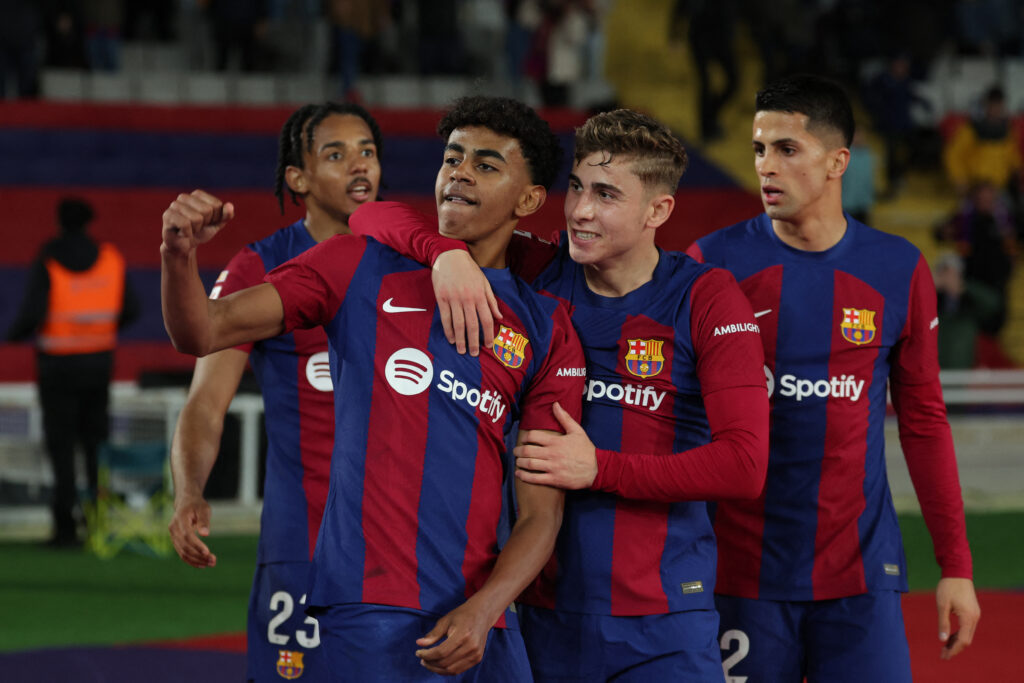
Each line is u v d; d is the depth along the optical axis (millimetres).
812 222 6582
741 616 6559
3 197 29828
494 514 5324
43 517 17172
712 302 5742
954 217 27609
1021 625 12406
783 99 6469
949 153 30328
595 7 35062
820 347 6527
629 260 5852
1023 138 34219
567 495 5824
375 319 5273
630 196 5641
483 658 5219
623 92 35750
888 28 33719
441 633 4879
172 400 16422
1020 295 29766
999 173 29906
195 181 31953
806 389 6523
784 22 31969
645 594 5727
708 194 31844
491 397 5293
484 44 36531
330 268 5336
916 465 6785
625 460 5453
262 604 6949
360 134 7320
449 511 5172
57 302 14984
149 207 30656
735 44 36156
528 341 5410
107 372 15336
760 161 6555
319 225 7410
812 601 6508
